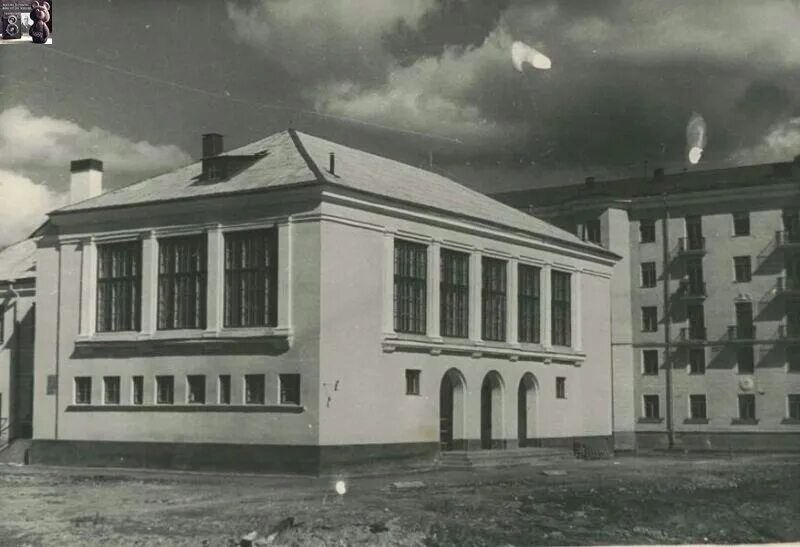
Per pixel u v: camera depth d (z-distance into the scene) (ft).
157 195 137.49
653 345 222.28
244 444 124.57
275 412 122.62
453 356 143.54
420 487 107.04
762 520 90.27
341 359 123.03
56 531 76.13
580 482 114.21
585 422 177.17
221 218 129.70
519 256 160.76
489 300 154.40
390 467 129.08
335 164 136.26
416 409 135.23
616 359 223.92
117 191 145.89
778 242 209.97
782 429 209.15
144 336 134.72
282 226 124.47
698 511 93.04
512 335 157.58
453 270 146.82
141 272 137.18
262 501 92.99
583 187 227.61
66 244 144.66
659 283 222.48
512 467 141.18
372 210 129.70
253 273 127.34
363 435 125.39
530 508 90.33
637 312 224.53
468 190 169.78
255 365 124.98
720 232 216.95
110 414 137.18
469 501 93.81
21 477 120.88
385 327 130.41
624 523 86.22
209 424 127.75
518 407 162.20
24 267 170.30
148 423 133.28
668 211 222.48
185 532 75.36
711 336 216.74
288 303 123.03
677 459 166.40
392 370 131.34
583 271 180.04
